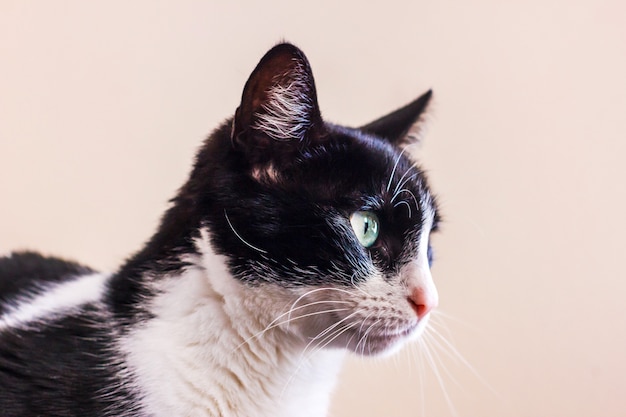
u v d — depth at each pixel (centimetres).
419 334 47
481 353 66
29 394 44
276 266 44
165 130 63
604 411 67
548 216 65
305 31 64
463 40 65
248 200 45
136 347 45
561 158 65
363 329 45
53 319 46
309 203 45
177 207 47
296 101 45
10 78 61
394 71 65
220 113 63
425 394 65
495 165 65
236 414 46
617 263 66
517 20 65
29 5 61
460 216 65
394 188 47
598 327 66
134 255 50
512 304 66
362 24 64
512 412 66
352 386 64
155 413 44
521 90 65
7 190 62
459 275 65
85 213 63
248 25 63
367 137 49
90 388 44
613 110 65
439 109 65
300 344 47
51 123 62
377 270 46
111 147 63
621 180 65
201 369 45
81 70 62
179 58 62
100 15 61
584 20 65
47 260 57
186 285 45
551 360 66
